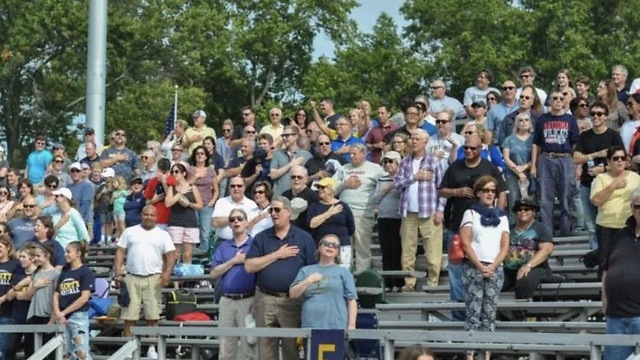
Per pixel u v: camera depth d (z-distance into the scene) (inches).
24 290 1187.9
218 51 3895.2
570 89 1403.8
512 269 1063.0
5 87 3673.7
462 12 3900.1
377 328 1044.5
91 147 1663.4
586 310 1039.6
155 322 1206.3
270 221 1191.6
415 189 1200.8
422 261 1268.5
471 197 1088.2
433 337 860.0
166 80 3698.3
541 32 3725.4
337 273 976.9
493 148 1282.0
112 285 1360.7
